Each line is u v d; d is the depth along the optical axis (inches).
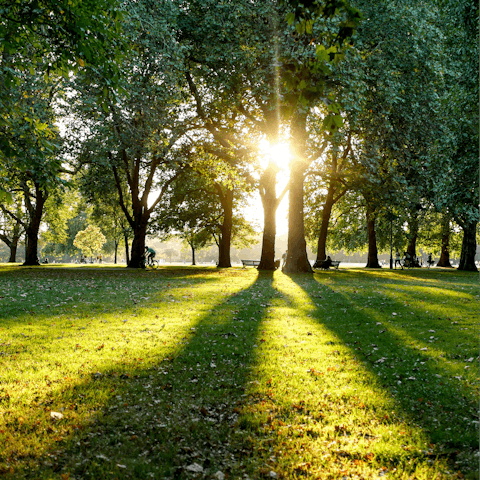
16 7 250.5
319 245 1387.8
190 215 1628.9
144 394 213.2
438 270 1417.3
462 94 540.1
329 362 270.5
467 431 174.2
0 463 146.4
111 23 294.2
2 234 1985.7
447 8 565.0
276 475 145.0
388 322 396.2
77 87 580.1
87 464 148.3
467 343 304.5
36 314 411.5
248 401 207.3
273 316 425.4
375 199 1066.7
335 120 156.3
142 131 630.5
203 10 765.3
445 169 624.7
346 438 170.9
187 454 158.2
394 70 754.8
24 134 258.1
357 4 705.6
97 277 877.2
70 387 217.8
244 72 738.2
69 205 1867.6
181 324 380.2
